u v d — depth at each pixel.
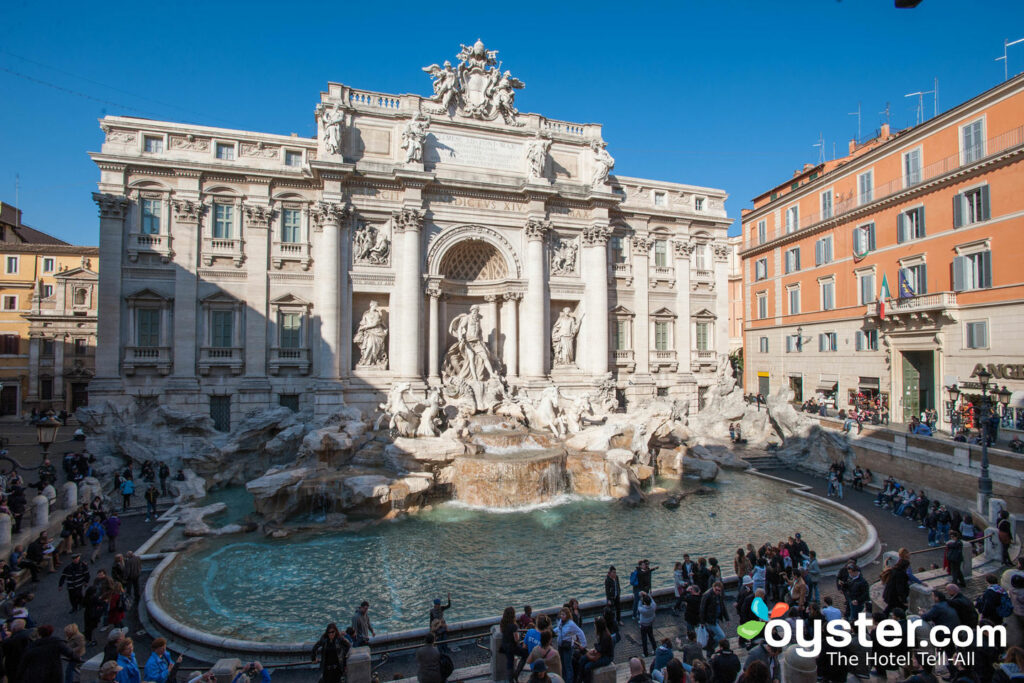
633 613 16.92
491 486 28.61
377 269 40.16
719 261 52.03
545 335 43.72
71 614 16.84
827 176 48.22
